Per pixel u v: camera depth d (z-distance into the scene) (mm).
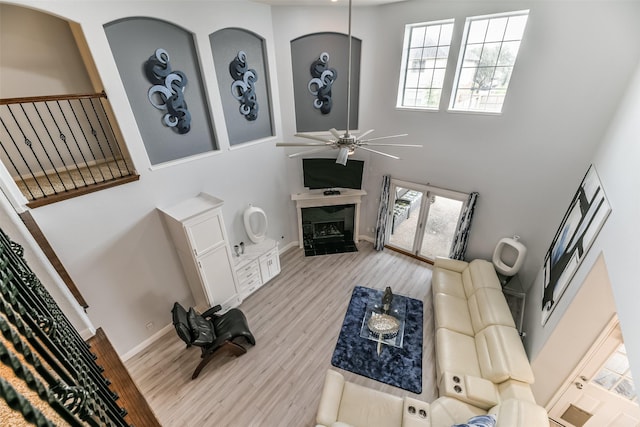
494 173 4660
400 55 4898
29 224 2865
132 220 3766
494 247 5125
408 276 5754
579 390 3021
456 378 3352
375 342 4352
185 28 3670
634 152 2365
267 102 5090
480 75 4414
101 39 3068
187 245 3986
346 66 5246
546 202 4293
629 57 3225
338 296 5242
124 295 3926
